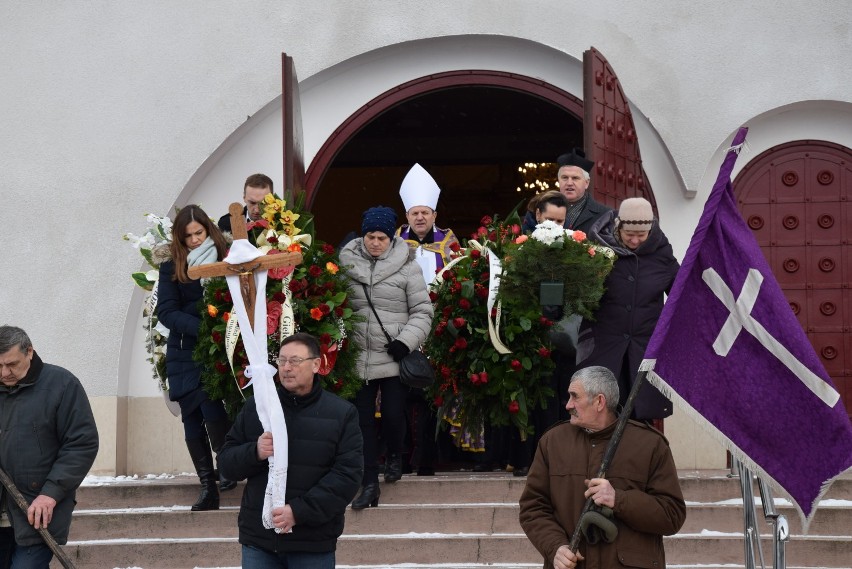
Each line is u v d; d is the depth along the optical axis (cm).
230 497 870
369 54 1154
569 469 517
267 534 552
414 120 1706
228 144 1159
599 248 775
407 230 1003
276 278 793
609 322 773
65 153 1151
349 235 934
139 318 1151
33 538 608
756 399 525
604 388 515
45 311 1139
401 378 800
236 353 798
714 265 537
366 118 1170
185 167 1147
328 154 1168
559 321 778
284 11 1155
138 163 1148
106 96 1154
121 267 1140
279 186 1162
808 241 1129
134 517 829
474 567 762
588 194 914
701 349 532
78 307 1137
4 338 605
